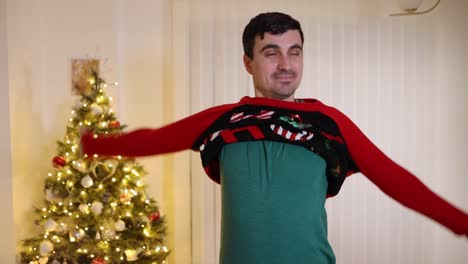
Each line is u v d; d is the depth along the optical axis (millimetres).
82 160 2422
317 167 1036
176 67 2855
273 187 1009
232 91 2852
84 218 2441
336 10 2924
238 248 1008
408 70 2930
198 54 2852
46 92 2828
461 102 2975
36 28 2787
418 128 2965
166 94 2969
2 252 2500
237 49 2850
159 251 2607
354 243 3021
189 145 1201
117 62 2906
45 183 2539
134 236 2547
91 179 2408
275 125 1051
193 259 2951
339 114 1128
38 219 2682
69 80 2850
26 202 2840
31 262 2479
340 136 1091
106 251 2443
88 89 2859
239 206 1017
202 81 2852
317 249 1015
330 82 2906
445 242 3062
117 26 2896
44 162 2852
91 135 1375
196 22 2846
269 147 1041
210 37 2844
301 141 1033
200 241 2949
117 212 2510
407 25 2916
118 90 2910
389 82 2930
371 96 2930
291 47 1067
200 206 2945
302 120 1064
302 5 2902
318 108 1104
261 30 1072
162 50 2953
